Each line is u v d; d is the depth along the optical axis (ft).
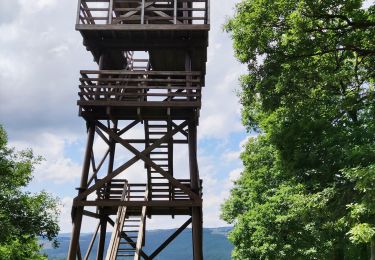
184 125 47.50
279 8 48.32
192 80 46.29
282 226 69.97
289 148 52.54
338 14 45.98
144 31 48.01
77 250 44.75
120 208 53.42
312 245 71.92
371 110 48.08
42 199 60.80
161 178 57.57
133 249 52.21
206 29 47.21
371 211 37.86
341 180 48.42
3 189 59.11
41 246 78.79
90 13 49.88
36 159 65.31
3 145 61.98
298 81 48.52
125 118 48.93
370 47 48.75
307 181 51.44
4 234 54.08
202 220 47.14
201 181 54.85
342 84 51.52
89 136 47.19
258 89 51.37
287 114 50.42
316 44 47.67
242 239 97.35
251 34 50.72
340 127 50.34
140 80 46.21
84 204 43.96
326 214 48.03
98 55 51.67
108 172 56.03
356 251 72.54
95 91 46.26
